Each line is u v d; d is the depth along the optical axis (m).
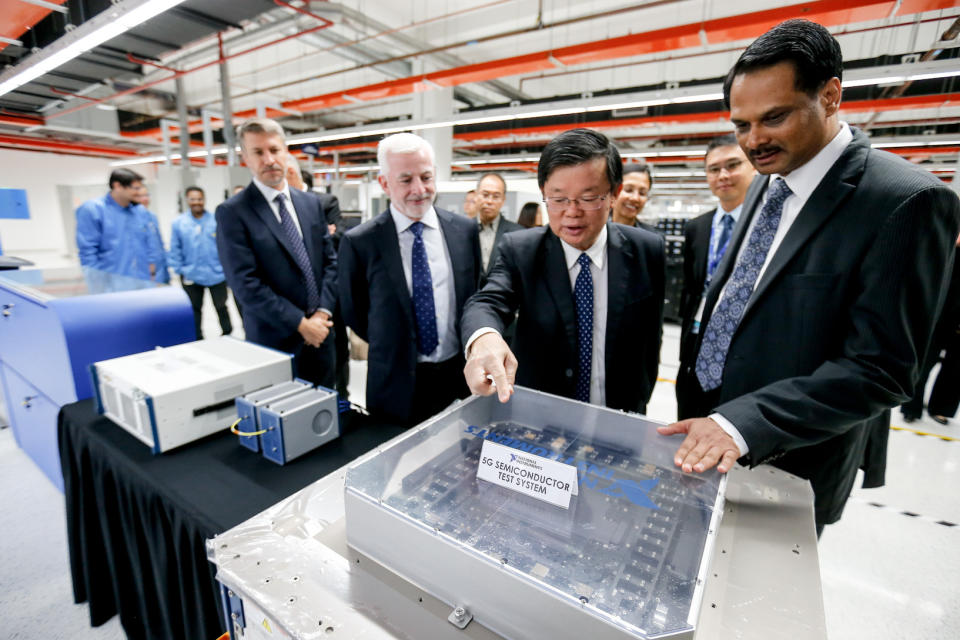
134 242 3.38
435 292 1.33
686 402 1.08
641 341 1.11
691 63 4.81
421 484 0.61
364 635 0.47
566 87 5.97
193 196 3.56
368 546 0.57
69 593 1.32
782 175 0.76
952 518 1.77
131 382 1.01
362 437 1.06
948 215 0.62
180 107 4.77
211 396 1.04
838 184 0.70
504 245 1.09
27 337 1.63
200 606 0.81
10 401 2.01
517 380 1.11
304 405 0.97
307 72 5.68
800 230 0.74
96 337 1.42
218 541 0.60
